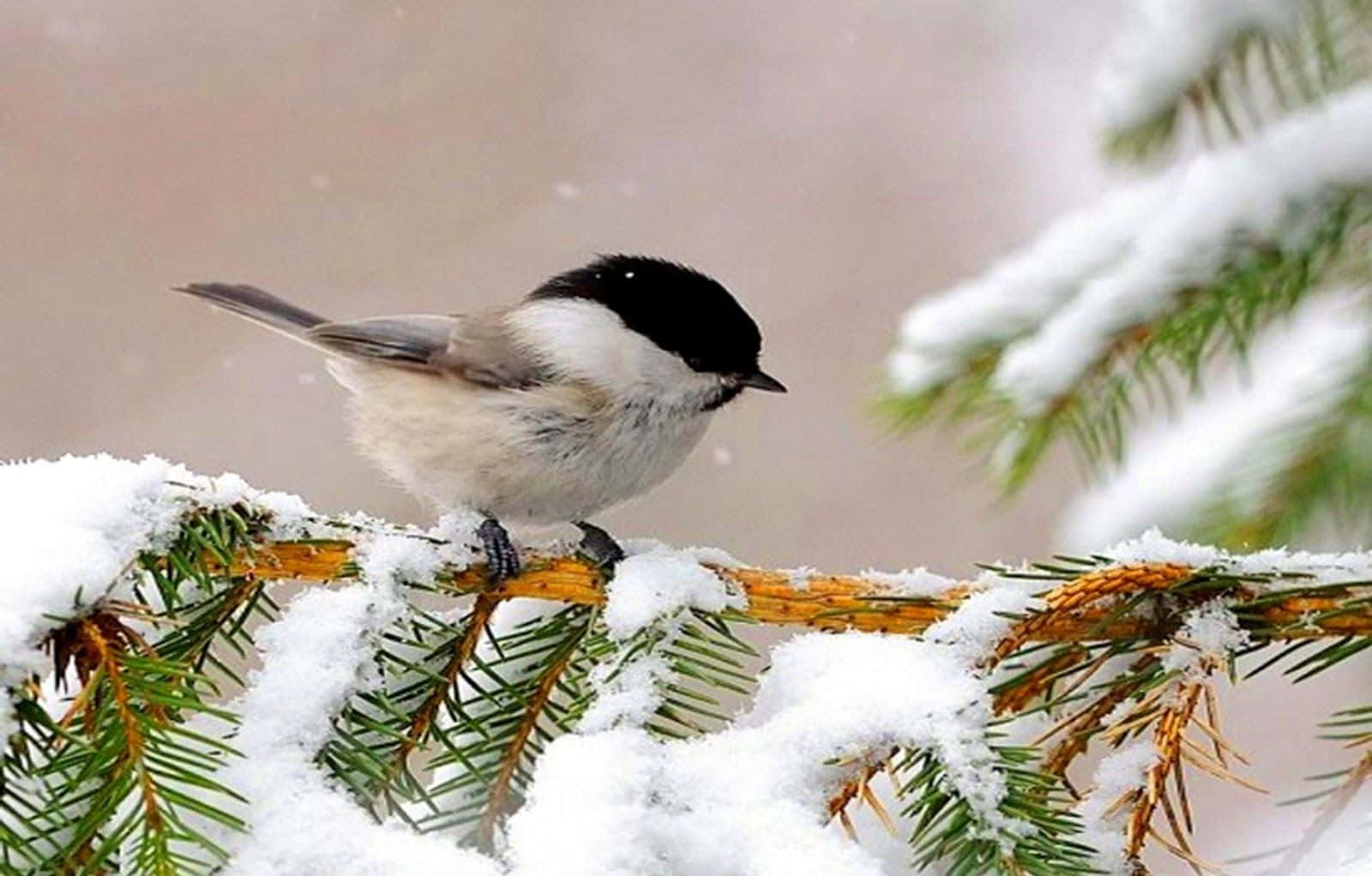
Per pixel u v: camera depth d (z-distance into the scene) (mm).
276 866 3217
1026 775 3330
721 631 3359
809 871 3127
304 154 3939
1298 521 3424
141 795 3324
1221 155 3404
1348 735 3340
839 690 3334
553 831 3180
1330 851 3340
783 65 4059
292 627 3348
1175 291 3400
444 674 3365
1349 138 3396
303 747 3336
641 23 4141
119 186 3861
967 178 3855
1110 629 3352
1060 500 3680
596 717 3344
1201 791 3578
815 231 3838
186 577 3352
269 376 3730
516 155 3951
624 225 3887
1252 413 3432
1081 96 3807
